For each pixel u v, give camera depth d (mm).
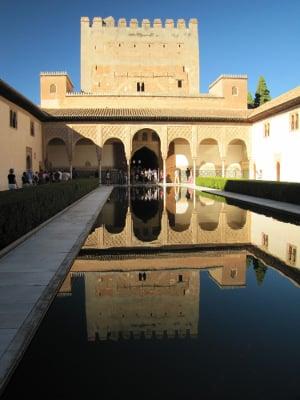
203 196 22750
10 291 5137
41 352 3691
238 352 3691
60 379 3211
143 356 3605
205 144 35625
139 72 43406
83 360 3541
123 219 13000
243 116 32656
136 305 4945
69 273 6406
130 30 43406
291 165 25625
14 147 23016
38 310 4484
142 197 22172
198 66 44031
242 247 8461
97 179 30719
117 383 3148
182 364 3471
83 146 34906
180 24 43969
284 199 16859
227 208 16328
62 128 31688
